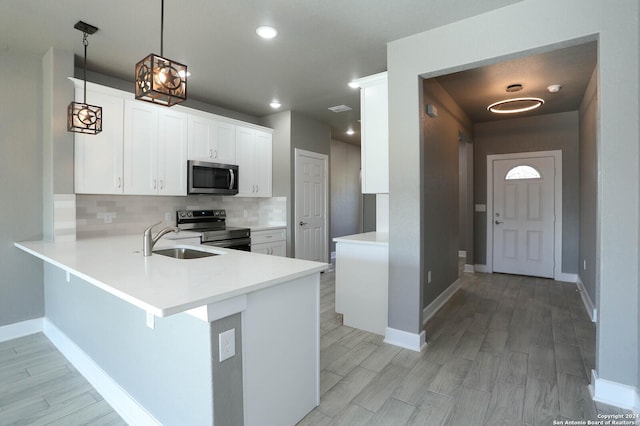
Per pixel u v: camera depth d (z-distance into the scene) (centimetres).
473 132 564
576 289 456
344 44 288
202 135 412
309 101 451
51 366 250
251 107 480
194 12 240
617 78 196
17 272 300
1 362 256
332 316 359
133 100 344
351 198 786
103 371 217
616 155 196
